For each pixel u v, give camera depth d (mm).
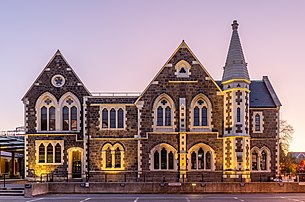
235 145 39062
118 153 41094
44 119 42969
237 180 38531
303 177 41781
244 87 39812
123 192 34906
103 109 41562
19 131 51969
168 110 41156
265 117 42719
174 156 40469
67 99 43219
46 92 43031
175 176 40094
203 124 40906
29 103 42906
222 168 40125
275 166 42062
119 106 41500
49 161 42250
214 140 40531
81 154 42406
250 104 42875
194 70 41375
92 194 33875
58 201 27781
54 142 42406
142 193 34812
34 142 42469
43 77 43281
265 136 42375
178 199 29250
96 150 41062
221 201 27875
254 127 42500
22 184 37469
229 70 40719
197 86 41125
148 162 40438
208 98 40969
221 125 40688
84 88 43094
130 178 40500
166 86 41219
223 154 40156
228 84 40375
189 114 40844
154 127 40781
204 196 31844
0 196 31469
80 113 42844
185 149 40125
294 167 72125
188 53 41656
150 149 40562
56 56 43594
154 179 40219
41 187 33219
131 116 41375
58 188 34906
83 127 41938
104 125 41438
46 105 43031
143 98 41125
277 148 42344
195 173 40219
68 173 41938
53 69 43406
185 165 39906
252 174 41594
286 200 28453
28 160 42281
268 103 43094
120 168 40719
